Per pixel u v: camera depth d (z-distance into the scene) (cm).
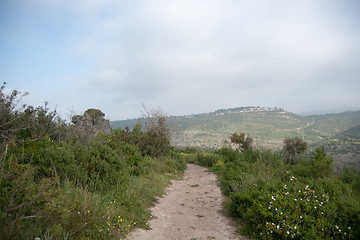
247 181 754
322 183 653
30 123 703
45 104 868
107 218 455
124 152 1098
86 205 437
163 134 1839
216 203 757
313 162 1077
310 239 394
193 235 502
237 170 999
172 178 1124
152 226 536
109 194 606
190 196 857
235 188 752
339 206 475
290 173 917
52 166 560
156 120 1892
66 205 392
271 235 436
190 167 1589
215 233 514
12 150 523
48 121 844
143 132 1780
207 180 1144
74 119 1182
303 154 1558
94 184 621
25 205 340
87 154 696
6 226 304
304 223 429
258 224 468
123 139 1370
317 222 427
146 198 698
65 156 620
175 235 498
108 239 407
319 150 1161
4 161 431
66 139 881
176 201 778
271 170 952
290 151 1575
